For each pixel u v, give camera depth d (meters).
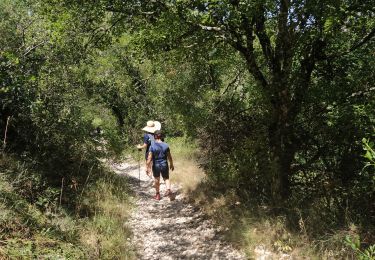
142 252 6.40
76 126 8.58
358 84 6.96
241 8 5.96
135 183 12.09
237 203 7.96
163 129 20.31
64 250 5.22
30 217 5.68
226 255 6.11
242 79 9.97
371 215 6.11
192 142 13.14
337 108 6.79
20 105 7.51
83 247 5.63
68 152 8.33
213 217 7.69
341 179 6.73
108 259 5.63
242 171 7.87
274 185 7.22
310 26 6.23
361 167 6.46
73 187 7.73
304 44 6.80
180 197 9.72
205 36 7.34
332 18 5.39
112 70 20.31
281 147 7.15
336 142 6.83
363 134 6.36
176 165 12.92
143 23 7.57
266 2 5.75
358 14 6.40
